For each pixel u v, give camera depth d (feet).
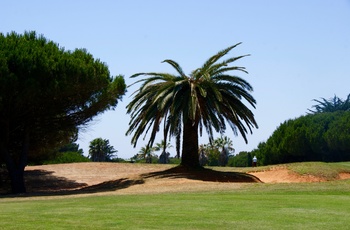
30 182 104.17
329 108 274.57
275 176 93.04
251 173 101.60
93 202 48.98
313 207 41.47
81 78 81.10
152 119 89.51
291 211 38.70
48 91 77.36
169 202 47.19
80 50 89.97
